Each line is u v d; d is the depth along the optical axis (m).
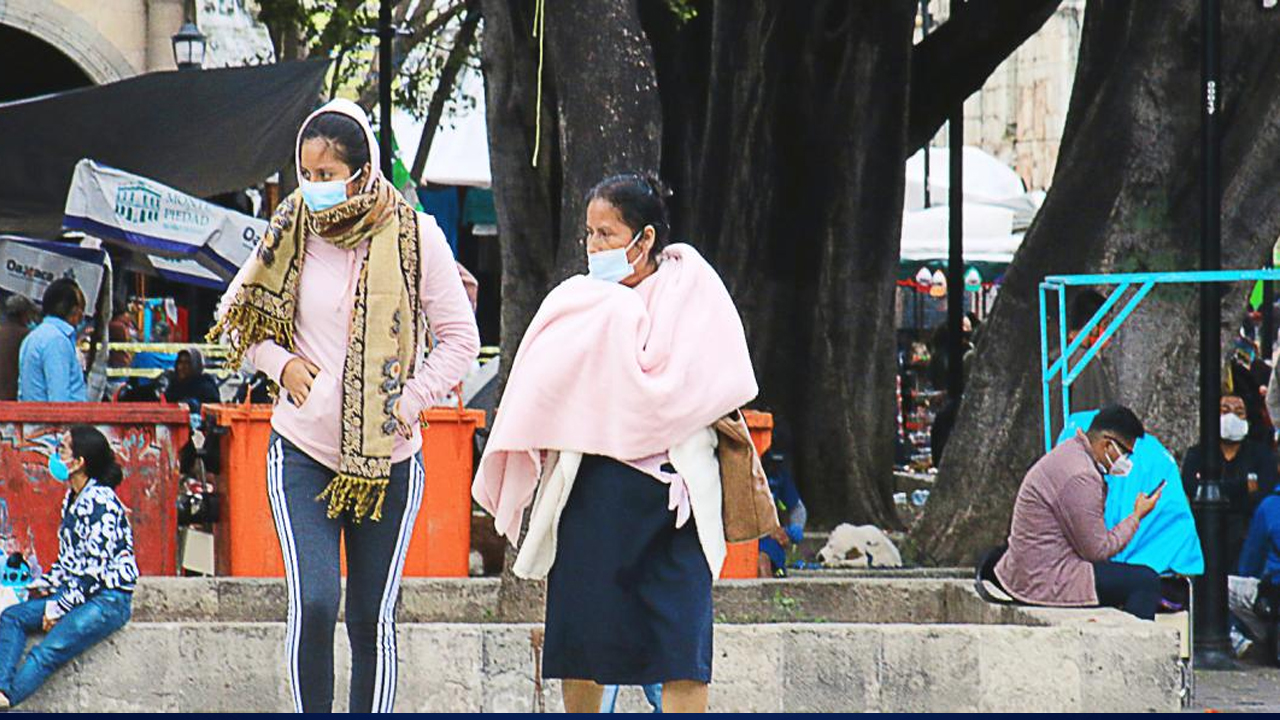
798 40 49.56
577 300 18.23
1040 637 26.86
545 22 35.78
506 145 45.38
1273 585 34.56
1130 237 38.28
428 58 92.38
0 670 26.64
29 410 32.31
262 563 32.72
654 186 19.11
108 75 98.31
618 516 18.12
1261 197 38.44
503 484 18.80
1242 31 38.34
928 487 61.53
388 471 19.66
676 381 17.97
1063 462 30.17
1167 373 38.12
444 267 20.27
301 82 59.03
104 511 27.05
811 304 49.97
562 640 18.33
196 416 39.31
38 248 50.97
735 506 18.58
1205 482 34.47
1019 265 39.66
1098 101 39.31
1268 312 91.69
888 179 50.31
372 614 20.08
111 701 26.98
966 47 53.03
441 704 26.69
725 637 26.92
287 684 27.05
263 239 19.80
